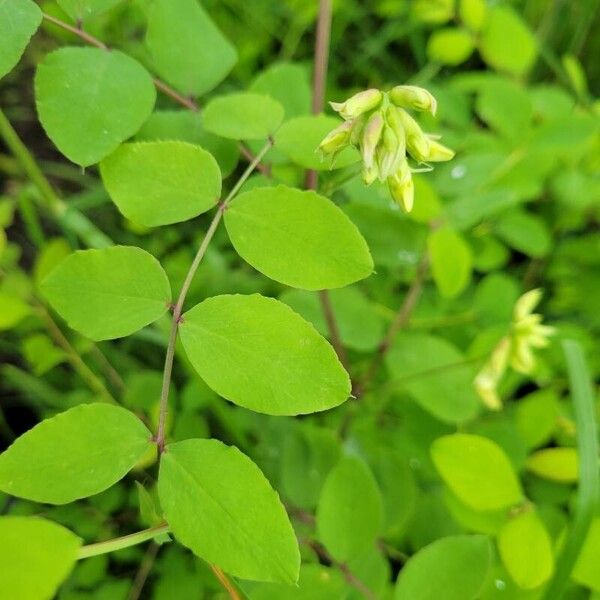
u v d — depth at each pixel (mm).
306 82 305
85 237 358
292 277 218
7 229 494
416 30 558
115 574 342
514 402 392
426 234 354
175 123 271
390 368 358
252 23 548
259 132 256
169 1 273
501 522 277
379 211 345
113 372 389
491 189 405
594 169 469
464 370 354
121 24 410
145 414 365
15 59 223
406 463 322
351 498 269
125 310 218
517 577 263
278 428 370
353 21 589
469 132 445
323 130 256
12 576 181
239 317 207
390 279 419
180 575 329
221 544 195
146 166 228
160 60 273
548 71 580
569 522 296
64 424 202
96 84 230
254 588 252
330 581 259
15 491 198
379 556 273
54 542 183
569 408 397
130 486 352
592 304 461
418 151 230
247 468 199
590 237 477
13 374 406
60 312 216
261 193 223
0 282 348
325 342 201
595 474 284
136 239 469
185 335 211
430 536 322
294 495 319
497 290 406
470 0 431
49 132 225
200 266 443
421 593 242
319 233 218
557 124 414
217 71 278
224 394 204
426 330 413
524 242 423
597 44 578
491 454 269
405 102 230
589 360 414
